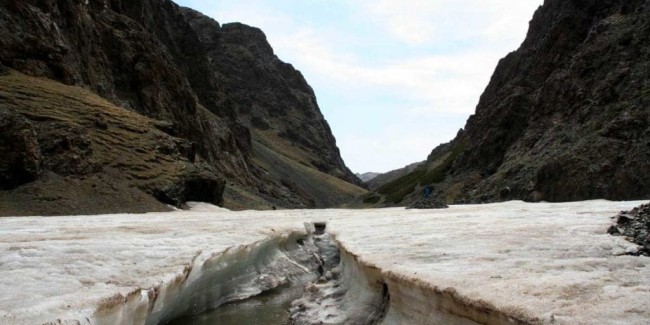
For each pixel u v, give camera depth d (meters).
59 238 19.14
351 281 18.08
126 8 105.50
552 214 25.47
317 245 33.06
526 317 7.75
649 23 66.50
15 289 10.64
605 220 19.25
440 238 18.44
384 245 18.22
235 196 87.44
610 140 53.59
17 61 60.25
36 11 66.94
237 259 20.66
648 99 54.72
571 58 81.62
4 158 41.53
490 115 105.06
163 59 98.94
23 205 39.78
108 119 60.41
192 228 26.28
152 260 15.43
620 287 8.90
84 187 46.28
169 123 72.12
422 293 10.91
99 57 80.56
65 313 8.87
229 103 172.38
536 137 74.19
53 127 49.66
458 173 99.12
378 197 146.38
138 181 52.31
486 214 30.48
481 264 12.33
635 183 46.03
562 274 10.33
